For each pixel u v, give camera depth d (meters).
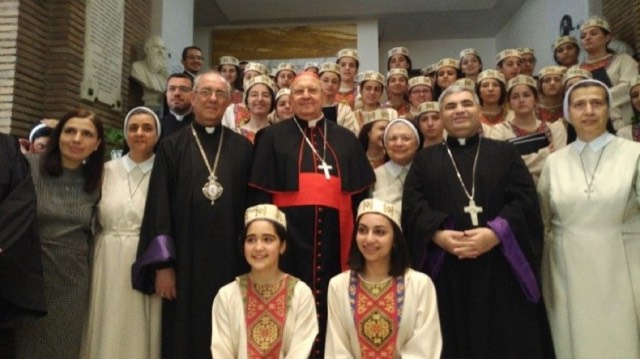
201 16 12.92
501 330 3.32
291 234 3.61
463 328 3.34
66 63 6.90
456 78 7.18
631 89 5.26
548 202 3.65
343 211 3.73
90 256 3.72
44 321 3.39
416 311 3.16
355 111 6.04
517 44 12.98
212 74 3.98
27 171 3.43
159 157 3.74
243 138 4.03
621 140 3.47
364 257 3.30
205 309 3.46
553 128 4.96
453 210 3.45
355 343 3.17
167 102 6.02
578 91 3.51
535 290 3.28
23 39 6.41
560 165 3.60
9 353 3.28
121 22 8.38
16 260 3.13
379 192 4.04
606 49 6.91
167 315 3.58
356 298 3.22
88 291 3.64
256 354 3.18
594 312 3.23
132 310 3.58
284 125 3.95
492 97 5.45
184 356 3.38
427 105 4.57
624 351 3.16
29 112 6.54
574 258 3.34
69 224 3.54
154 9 9.59
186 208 3.61
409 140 4.07
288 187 3.68
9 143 3.48
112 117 8.14
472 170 3.56
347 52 7.25
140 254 3.52
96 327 3.57
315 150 3.80
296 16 12.96
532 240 3.35
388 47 15.08
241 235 3.48
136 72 8.70
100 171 3.74
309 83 3.88
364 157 3.95
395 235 3.26
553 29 10.49
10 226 3.13
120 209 3.70
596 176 3.39
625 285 3.22
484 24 13.95
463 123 3.65
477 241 3.22
